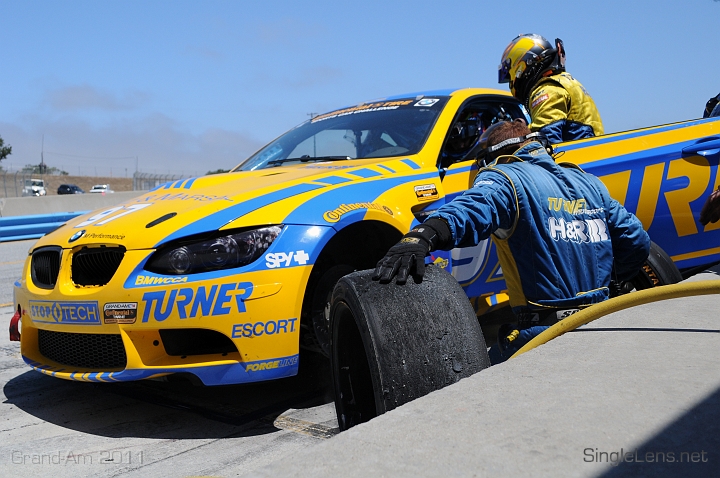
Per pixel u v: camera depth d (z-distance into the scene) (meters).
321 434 2.64
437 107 4.05
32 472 2.35
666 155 3.66
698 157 3.71
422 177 3.49
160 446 2.59
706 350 1.76
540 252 2.29
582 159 3.57
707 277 3.05
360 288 1.95
